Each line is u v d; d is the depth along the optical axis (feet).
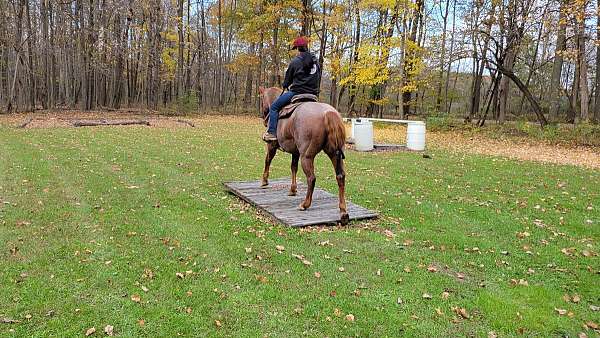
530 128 68.64
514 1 72.59
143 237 19.74
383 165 41.04
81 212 23.16
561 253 19.33
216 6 134.00
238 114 112.68
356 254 18.49
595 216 25.25
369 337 12.53
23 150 41.57
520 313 14.05
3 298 13.94
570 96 112.68
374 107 110.63
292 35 101.50
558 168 41.29
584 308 14.49
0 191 26.71
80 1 95.55
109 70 101.91
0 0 83.41
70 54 103.19
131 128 66.74
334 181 33.24
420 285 15.80
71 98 108.27
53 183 29.22
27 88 98.17
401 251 18.95
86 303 13.83
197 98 109.70
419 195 29.45
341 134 21.47
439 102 100.83
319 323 13.15
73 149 43.47
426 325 13.23
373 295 14.97
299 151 22.68
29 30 87.51
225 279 15.79
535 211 26.14
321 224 21.95
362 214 23.40
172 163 38.19
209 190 29.12
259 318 13.33
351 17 90.02
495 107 108.68
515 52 79.92
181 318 13.14
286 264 17.24
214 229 21.11
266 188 28.48
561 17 68.08
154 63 111.96
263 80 116.98
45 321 12.78
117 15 100.83
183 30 127.65
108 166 35.68
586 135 61.31
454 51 80.43
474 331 13.01
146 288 14.87
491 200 28.55
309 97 23.57
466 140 66.54
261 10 103.96
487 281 16.37
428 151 52.49
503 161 45.14
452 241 20.39
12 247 18.01
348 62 92.17
